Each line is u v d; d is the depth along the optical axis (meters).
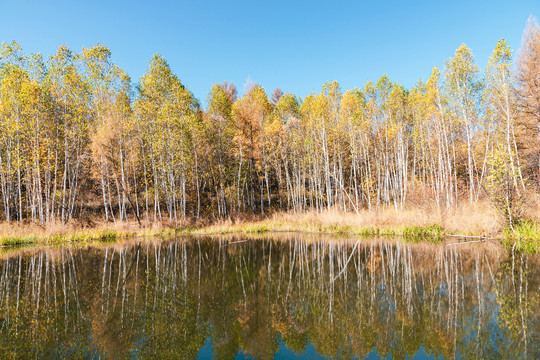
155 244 18.91
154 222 25.17
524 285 8.42
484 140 25.52
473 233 17.33
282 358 4.96
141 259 14.02
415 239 18.12
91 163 26.56
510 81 18.91
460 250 13.80
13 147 22.50
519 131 22.48
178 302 8.00
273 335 5.95
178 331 6.19
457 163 30.91
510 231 16.16
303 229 25.39
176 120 26.28
